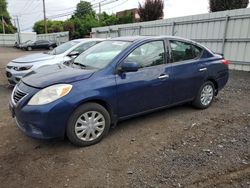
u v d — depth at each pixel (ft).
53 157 11.57
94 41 27.25
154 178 9.83
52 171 10.49
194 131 14.10
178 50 15.90
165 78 14.79
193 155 11.44
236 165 10.59
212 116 16.47
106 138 13.37
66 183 9.70
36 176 10.18
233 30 34.65
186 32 42.24
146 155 11.56
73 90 11.78
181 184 9.44
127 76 13.37
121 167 10.64
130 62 13.16
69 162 11.12
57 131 11.62
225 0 45.57
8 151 12.22
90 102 12.39
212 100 18.43
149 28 50.83
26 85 12.39
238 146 12.23
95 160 11.24
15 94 12.78
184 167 10.52
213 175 9.95
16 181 9.89
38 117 11.21
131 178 9.87
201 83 17.07
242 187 9.26
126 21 121.08
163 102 15.21
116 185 9.49
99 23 151.12
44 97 11.39
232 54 35.42
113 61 13.25
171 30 44.98
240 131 13.99
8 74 24.66
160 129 14.43
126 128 14.62
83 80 12.23
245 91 23.43
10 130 14.75
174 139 13.12
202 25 39.17
